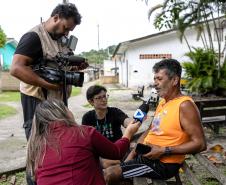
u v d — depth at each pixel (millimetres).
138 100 18125
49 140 2682
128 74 30297
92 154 2742
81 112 13773
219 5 13383
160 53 28641
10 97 20766
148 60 28984
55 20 3457
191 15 14344
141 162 3662
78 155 2646
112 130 4281
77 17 3492
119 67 41062
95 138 2764
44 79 3459
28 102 3598
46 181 2607
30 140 2783
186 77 14992
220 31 19203
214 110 7672
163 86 3549
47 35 3469
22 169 5570
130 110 14164
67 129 2732
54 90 3562
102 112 4234
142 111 3463
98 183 2713
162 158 3623
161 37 28328
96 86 4223
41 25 3484
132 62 29250
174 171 3645
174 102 3518
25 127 3631
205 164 3699
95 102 4191
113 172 3639
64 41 3662
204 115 7559
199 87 13844
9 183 5117
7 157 6633
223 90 13734
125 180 3883
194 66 14469
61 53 3553
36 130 2771
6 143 7910
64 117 2781
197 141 3365
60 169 2607
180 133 3475
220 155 6016
